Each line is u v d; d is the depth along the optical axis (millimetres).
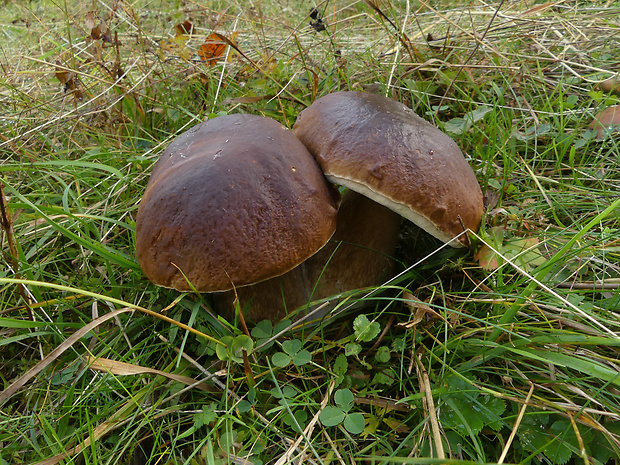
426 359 298
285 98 503
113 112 503
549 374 275
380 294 347
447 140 321
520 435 256
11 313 335
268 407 285
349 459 263
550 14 621
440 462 201
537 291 302
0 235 360
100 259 369
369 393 287
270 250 272
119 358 316
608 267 328
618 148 422
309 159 306
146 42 559
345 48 617
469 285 339
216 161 278
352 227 339
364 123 302
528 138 442
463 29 574
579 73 520
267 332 310
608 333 269
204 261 265
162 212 276
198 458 274
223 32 661
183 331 321
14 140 443
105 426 266
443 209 293
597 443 250
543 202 396
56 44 619
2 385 312
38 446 263
